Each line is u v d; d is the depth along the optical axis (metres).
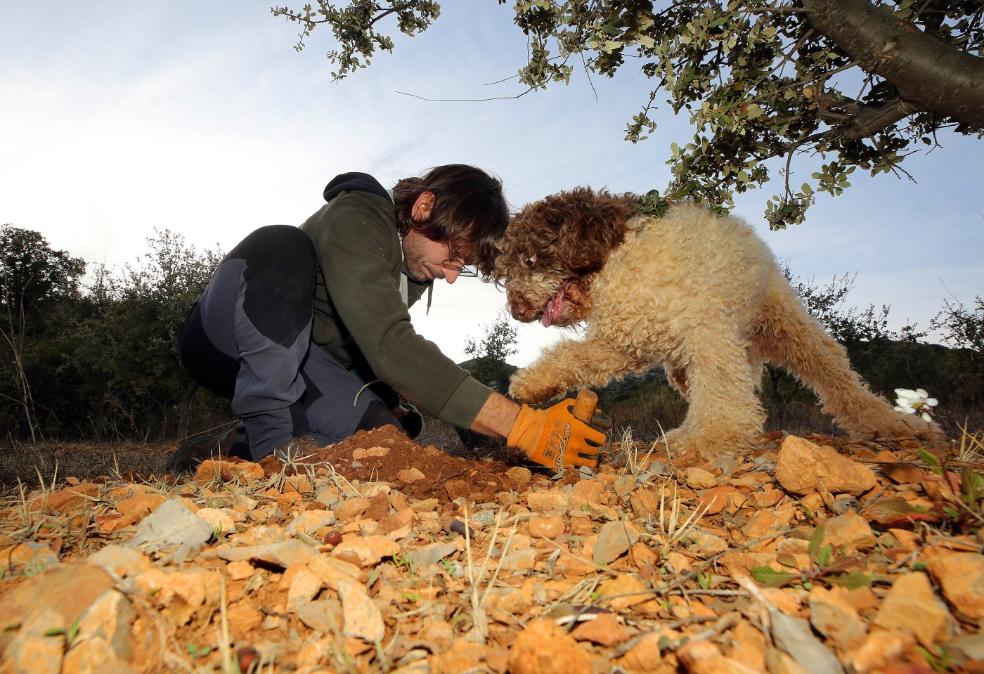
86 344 13.88
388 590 1.33
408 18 4.23
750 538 1.62
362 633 1.10
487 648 1.06
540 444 2.71
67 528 1.79
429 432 7.88
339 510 1.95
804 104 2.79
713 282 2.80
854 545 1.42
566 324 3.36
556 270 3.10
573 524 1.81
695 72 2.74
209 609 1.17
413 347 2.85
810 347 3.36
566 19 2.95
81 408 13.88
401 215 3.45
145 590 1.12
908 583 1.08
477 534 1.72
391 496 2.11
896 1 2.84
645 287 2.83
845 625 1.02
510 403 2.83
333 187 3.48
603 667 1.00
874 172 2.82
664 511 1.86
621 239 2.94
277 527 1.75
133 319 13.73
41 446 5.84
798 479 1.81
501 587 1.35
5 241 18.64
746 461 2.56
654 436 5.93
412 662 1.05
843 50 2.90
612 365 3.15
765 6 2.59
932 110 2.65
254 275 3.03
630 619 1.18
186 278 14.35
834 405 3.44
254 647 1.07
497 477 2.48
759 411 2.78
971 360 9.67
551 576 1.42
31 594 1.06
